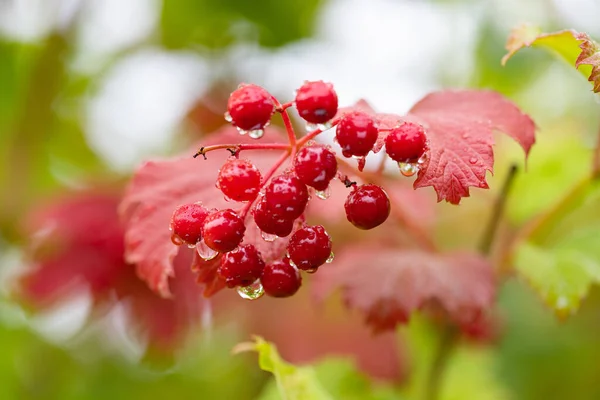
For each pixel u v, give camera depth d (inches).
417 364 19.2
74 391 24.0
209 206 15.9
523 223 19.5
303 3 26.6
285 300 19.6
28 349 24.1
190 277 19.0
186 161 16.4
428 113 15.5
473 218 23.3
